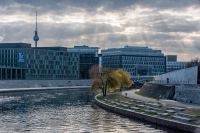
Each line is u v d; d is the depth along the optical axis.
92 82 88.06
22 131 46.66
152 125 48.91
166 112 51.16
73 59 186.75
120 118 55.84
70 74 185.50
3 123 52.75
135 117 54.34
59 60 179.12
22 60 159.50
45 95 102.19
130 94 83.81
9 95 100.94
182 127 42.53
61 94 106.56
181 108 51.53
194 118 44.75
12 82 137.12
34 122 53.56
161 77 83.81
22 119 56.44
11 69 150.12
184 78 69.50
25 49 159.00
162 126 46.69
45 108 70.38
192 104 56.28
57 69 178.00
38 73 166.25
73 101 84.44
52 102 81.94
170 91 67.12
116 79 87.31
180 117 45.62
